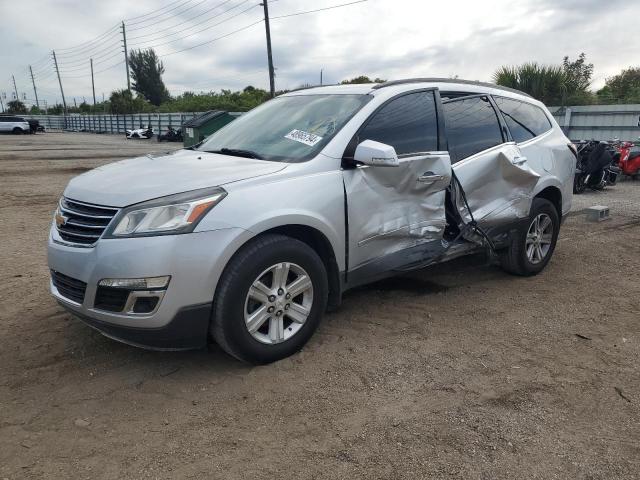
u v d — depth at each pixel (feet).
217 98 174.29
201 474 8.25
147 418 9.69
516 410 10.08
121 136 159.43
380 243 13.20
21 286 16.43
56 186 40.34
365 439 9.14
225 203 10.52
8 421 9.52
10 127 153.17
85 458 8.59
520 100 17.98
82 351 12.16
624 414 10.05
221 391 10.58
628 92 68.13
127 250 9.93
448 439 9.16
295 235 12.12
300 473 8.30
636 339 13.32
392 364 11.72
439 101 14.89
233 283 10.53
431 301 15.57
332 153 12.36
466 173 14.93
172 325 10.18
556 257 20.80
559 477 8.32
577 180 37.32
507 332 13.58
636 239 23.97
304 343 12.03
